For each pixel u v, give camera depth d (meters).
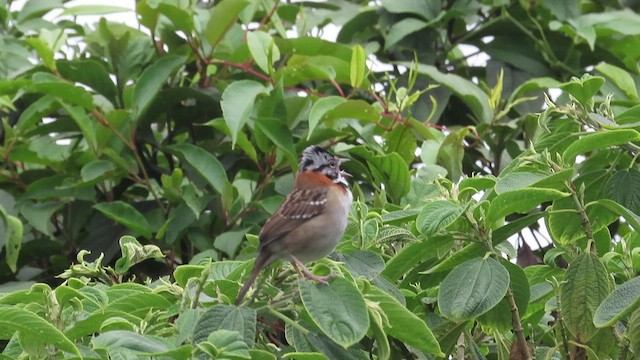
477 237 8.13
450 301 7.68
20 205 12.80
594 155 9.98
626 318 8.38
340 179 9.87
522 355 8.11
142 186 13.45
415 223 8.52
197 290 7.58
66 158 13.16
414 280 8.84
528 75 14.59
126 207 12.40
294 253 9.44
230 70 13.23
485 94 13.30
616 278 8.98
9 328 7.22
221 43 13.19
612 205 8.09
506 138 13.41
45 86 12.12
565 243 8.84
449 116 14.61
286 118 12.09
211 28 12.59
